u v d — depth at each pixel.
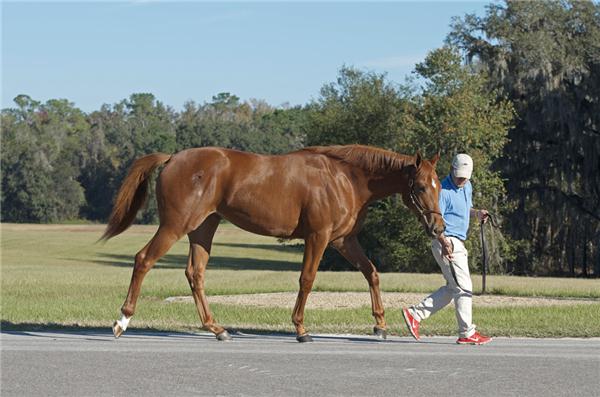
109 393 6.69
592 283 24.00
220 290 19.70
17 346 9.06
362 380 7.18
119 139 127.44
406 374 7.44
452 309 14.12
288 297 17.62
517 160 42.88
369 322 12.09
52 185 115.31
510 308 14.56
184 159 10.02
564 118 40.78
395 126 47.03
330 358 8.27
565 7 43.22
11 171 115.75
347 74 49.31
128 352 8.63
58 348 8.91
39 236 88.00
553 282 24.47
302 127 50.38
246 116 162.88
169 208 9.91
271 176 9.93
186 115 158.62
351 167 10.01
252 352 8.66
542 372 7.53
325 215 9.85
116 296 17.61
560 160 41.72
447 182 9.57
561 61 41.19
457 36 43.50
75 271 31.52
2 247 71.75
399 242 42.06
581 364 7.93
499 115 39.50
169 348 8.95
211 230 10.35
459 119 38.97
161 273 28.95
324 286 20.45
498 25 42.53
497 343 9.50
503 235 41.94
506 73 42.09
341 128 48.41
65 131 145.12
